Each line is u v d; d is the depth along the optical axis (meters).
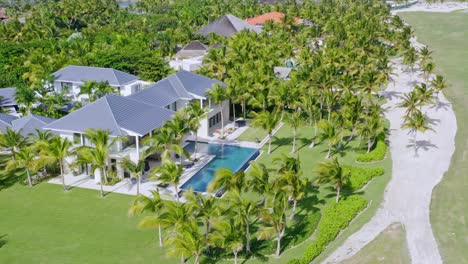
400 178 59.88
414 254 43.59
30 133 62.75
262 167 45.72
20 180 60.81
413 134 76.44
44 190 58.06
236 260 40.91
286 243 45.12
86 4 183.00
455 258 42.91
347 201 52.41
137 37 131.75
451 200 53.72
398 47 129.50
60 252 44.44
